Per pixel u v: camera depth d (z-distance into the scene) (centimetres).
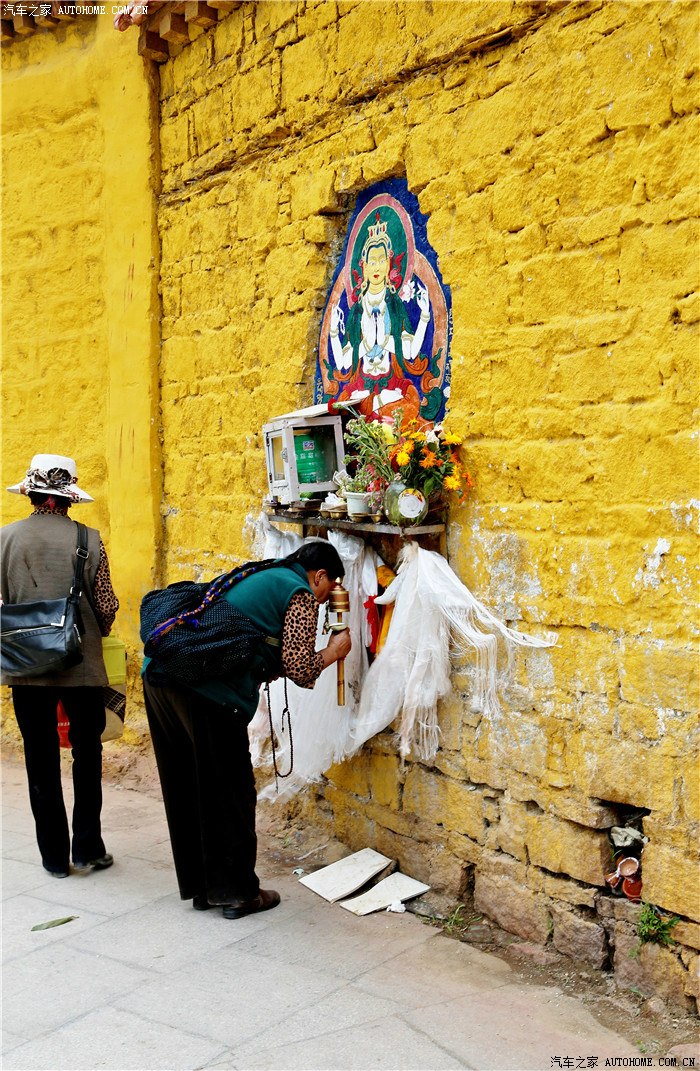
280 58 555
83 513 749
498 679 414
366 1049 335
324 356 542
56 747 512
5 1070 336
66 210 754
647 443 352
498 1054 327
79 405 750
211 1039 349
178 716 447
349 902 455
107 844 557
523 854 406
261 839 551
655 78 346
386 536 490
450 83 436
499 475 414
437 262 459
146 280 685
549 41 387
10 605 488
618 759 363
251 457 593
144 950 421
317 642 494
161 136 679
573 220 379
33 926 450
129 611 708
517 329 404
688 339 337
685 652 339
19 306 791
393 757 476
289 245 555
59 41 757
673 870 344
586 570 375
